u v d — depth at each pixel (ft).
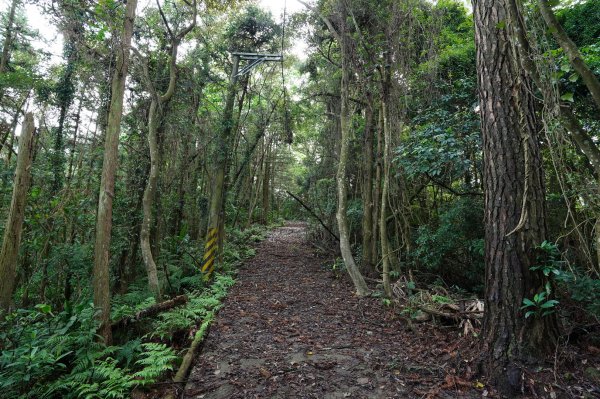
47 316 14.02
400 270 24.88
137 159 24.93
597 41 18.56
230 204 47.62
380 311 19.10
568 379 9.26
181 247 31.22
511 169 10.34
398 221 27.53
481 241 21.63
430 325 15.37
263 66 44.62
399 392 10.36
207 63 32.22
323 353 13.60
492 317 10.50
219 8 29.17
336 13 26.11
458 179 27.89
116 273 23.66
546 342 9.83
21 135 13.57
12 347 12.10
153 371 11.18
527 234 10.04
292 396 10.43
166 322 15.96
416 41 24.85
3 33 31.96
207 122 31.60
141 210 24.86
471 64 24.11
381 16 24.88
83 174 24.39
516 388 9.44
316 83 41.01
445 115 21.85
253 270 32.65
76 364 12.18
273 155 79.05
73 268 21.42
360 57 25.80
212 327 16.76
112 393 10.00
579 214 12.89
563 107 5.92
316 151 50.65
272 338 15.39
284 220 95.61
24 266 22.17
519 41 6.59
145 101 24.21
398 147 21.88
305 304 21.13
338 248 37.04
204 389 11.06
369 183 29.27
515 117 10.38
